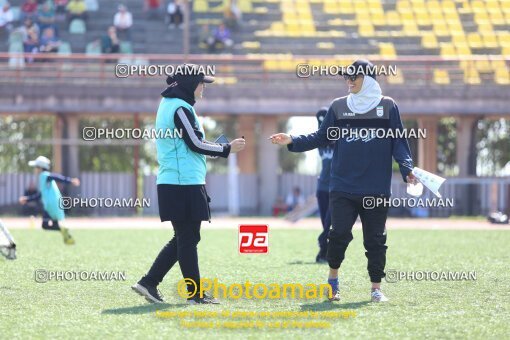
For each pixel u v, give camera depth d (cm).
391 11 6512
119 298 1544
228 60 5525
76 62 5803
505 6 6456
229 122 7825
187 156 1458
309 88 5366
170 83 1492
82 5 6228
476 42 6278
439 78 5697
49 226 2756
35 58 5662
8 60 5741
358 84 1510
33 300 1522
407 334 1209
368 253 1516
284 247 2712
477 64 5684
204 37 6062
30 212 5244
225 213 5634
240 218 5012
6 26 6134
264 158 5528
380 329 1245
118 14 6116
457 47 6244
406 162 1494
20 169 7344
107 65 5734
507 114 5356
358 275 1870
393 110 1514
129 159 7125
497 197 5056
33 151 7356
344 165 1517
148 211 5550
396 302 1492
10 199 5569
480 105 5284
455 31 6350
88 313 1384
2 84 5291
